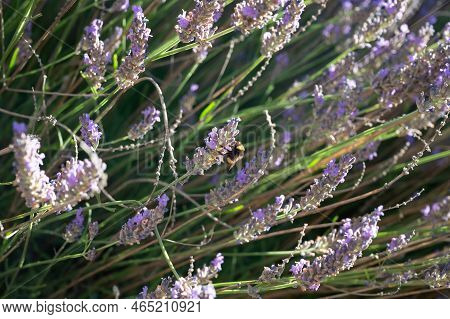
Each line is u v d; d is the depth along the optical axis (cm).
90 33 52
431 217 58
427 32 59
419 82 56
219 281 62
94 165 45
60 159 55
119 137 64
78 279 58
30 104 62
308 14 71
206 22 49
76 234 53
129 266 62
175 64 70
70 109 61
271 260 62
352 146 59
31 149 44
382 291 58
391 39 60
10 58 59
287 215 53
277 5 49
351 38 65
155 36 65
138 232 50
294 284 51
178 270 61
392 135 59
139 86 68
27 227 52
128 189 64
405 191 67
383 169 65
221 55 69
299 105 68
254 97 72
